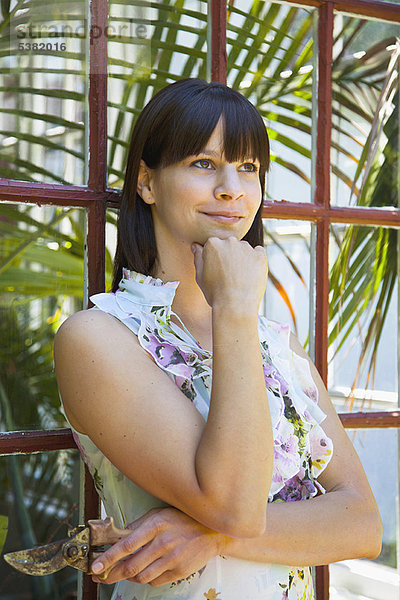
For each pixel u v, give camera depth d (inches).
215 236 35.1
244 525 29.1
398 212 55.1
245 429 29.4
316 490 36.8
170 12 55.3
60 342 33.1
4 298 54.1
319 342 52.0
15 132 50.1
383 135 61.4
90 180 44.1
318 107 52.8
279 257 91.8
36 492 55.0
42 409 55.9
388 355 71.4
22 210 52.3
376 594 68.2
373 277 62.6
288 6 55.6
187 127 34.4
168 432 30.4
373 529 36.0
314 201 52.4
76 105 49.6
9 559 29.9
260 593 32.8
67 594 53.7
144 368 32.1
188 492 29.6
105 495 35.6
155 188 36.6
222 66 48.7
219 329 31.0
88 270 44.1
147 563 30.9
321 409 39.9
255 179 36.7
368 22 59.8
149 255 37.6
